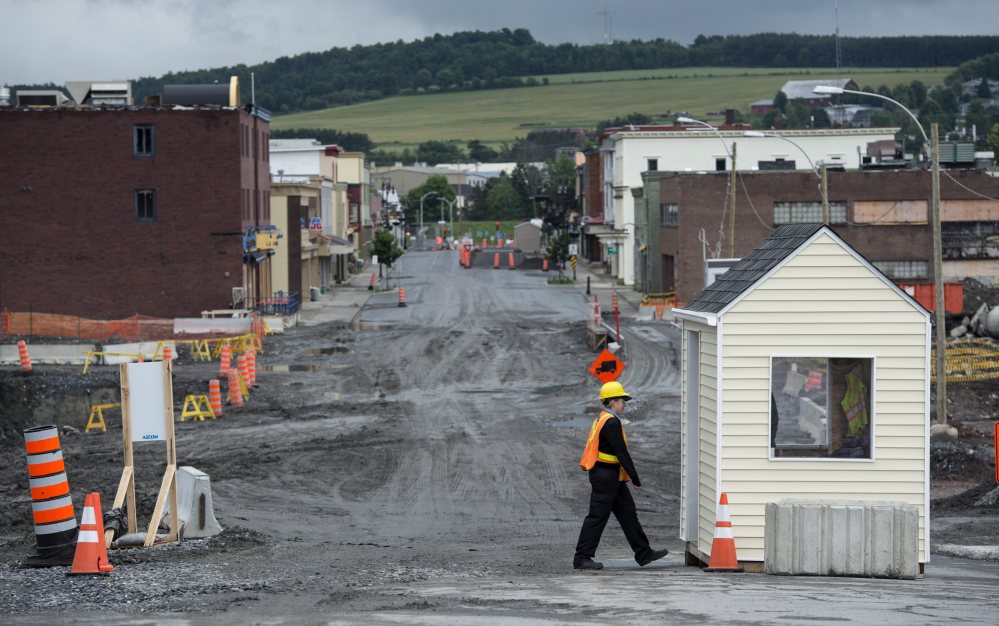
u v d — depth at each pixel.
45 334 102.44
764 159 174.25
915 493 26.16
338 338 103.62
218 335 99.06
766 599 20.70
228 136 113.38
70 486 43.16
